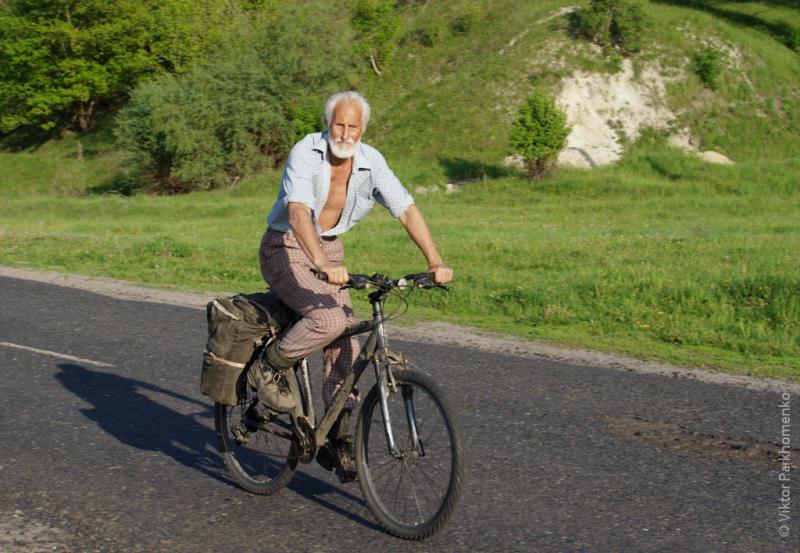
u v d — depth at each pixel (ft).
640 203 77.30
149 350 24.67
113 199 90.94
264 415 14.02
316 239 12.14
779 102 104.68
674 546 12.45
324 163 12.74
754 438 17.30
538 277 36.70
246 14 122.62
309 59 104.01
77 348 24.88
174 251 46.47
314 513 13.65
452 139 99.76
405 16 132.46
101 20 132.05
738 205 75.97
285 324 13.65
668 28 110.01
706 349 25.61
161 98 100.37
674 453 16.37
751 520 13.37
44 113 133.39
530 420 18.34
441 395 11.89
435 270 12.14
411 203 12.94
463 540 12.60
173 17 129.39
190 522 13.28
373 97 115.44
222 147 102.32
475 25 123.34
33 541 12.53
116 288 35.96
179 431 17.80
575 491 14.47
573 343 25.82
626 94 103.09
